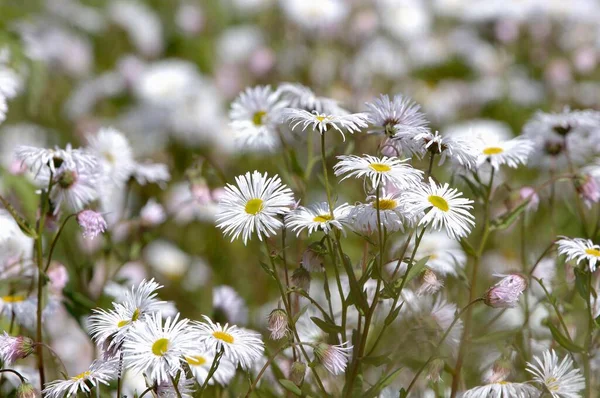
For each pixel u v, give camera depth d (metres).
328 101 1.06
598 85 1.65
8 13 1.42
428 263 1.03
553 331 0.96
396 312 0.94
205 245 1.27
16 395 0.93
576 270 0.96
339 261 0.99
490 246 1.18
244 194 0.94
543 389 0.94
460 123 1.63
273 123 1.05
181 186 1.28
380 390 0.95
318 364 0.97
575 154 1.13
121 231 1.17
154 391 0.93
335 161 1.07
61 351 1.10
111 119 1.63
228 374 0.99
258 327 1.10
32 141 1.49
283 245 0.96
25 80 1.28
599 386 0.99
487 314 1.06
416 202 0.93
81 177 1.02
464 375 1.00
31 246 1.11
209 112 1.59
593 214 1.20
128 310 0.93
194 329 0.92
